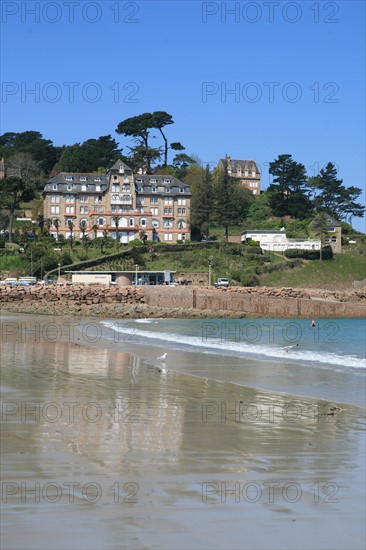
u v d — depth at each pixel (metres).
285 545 13.02
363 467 18.50
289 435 22.67
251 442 21.45
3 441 20.53
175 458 19.09
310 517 14.48
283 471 18.00
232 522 14.09
